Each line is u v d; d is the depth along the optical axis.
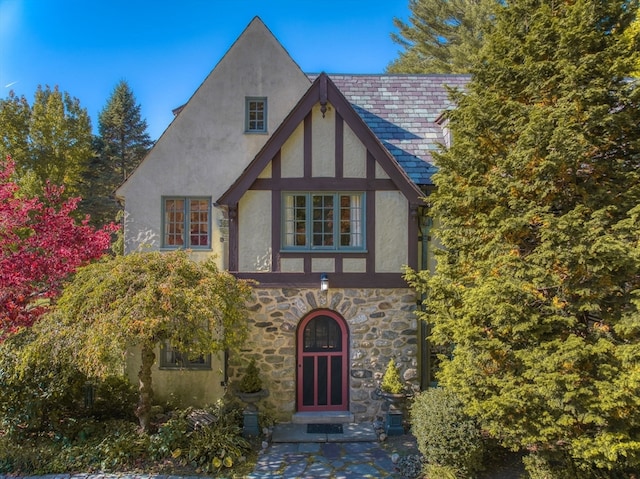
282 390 9.18
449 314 7.24
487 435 7.16
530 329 5.85
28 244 8.81
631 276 5.72
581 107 5.84
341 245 9.34
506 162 6.27
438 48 24.14
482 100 6.79
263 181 9.25
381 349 9.22
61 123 25.53
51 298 9.06
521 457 7.32
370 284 9.23
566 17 6.00
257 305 9.22
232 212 9.16
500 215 6.37
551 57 6.29
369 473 7.04
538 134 5.76
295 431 8.65
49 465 7.07
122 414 9.07
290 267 9.23
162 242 10.31
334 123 9.27
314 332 9.50
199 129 10.44
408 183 9.09
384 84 12.48
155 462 7.27
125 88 36.06
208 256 10.25
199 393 9.91
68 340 7.06
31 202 9.19
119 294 7.11
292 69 10.61
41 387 7.91
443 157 7.15
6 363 7.87
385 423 8.80
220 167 10.41
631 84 5.82
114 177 33.00
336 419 9.11
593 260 5.52
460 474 6.69
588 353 5.37
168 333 7.49
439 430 6.70
